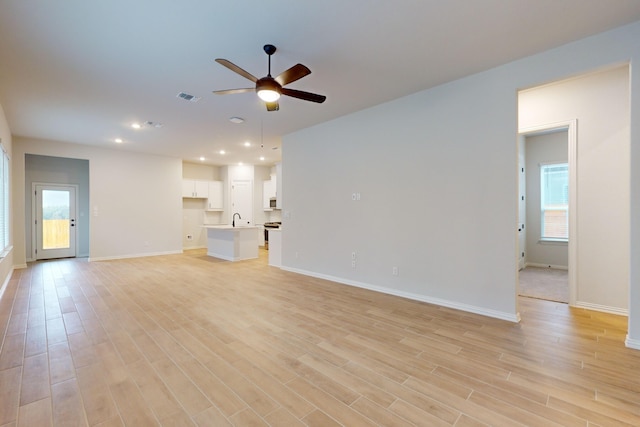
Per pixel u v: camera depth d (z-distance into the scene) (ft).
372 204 14.46
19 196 19.86
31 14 7.54
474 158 11.16
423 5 7.35
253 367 7.42
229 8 7.39
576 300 11.87
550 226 19.93
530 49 9.46
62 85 11.74
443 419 5.56
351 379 6.89
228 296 13.52
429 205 12.40
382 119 13.96
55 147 21.02
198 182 30.42
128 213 24.29
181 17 7.73
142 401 6.10
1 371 7.22
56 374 7.09
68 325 10.10
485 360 7.70
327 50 9.42
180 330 9.69
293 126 17.49
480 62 10.25
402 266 13.35
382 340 8.91
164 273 18.45
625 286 10.96
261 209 32.12
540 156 20.11
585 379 6.79
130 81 11.46
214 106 14.12
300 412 5.78
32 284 15.69
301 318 10.73
